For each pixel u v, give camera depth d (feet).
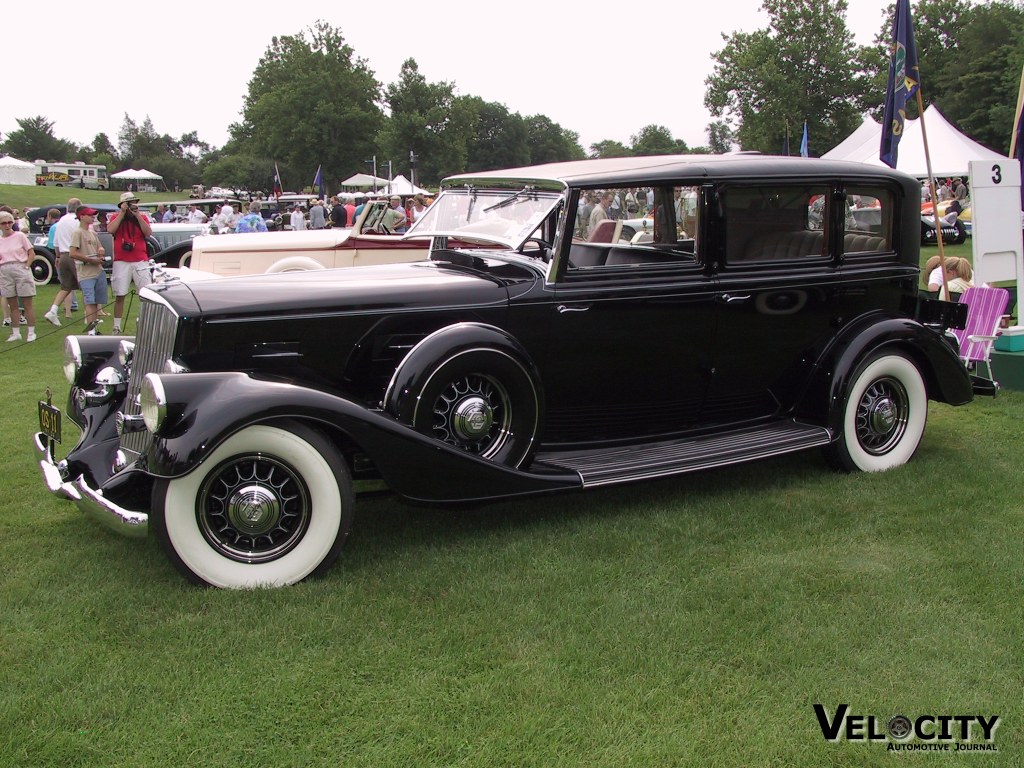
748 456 14.07
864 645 9.61
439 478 11.70
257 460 10.85
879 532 12.90
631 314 13.79
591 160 15.40
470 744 7.95
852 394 15.21
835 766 7.70
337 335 12.62
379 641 9.77
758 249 14.74
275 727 8.22
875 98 164.66
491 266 14.06
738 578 11.28
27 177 229.86
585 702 8.55
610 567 11.71
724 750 7.88
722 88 165.48
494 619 10.25
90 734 8.09
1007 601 10.62
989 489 14.66
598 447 14.57
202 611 10.41
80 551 12.47
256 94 247.50
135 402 12.92
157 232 57.67
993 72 163.12
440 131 202.49
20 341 32.37
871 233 15.96
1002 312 20.71
